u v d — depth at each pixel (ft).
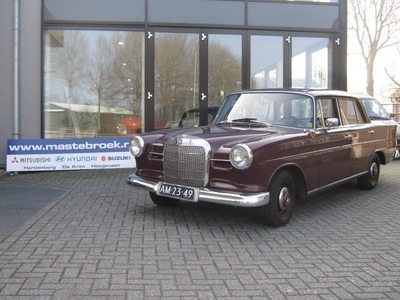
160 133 20.81
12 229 18.20
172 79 36.04
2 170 32.71
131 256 15.23
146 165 20.24
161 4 35.45
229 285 13.03
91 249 15.85
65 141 31.81
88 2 34.60
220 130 20.04
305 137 19.69
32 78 33.65
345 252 16.08
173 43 35.83
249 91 23.25
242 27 36.50
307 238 17.66
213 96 36.60
